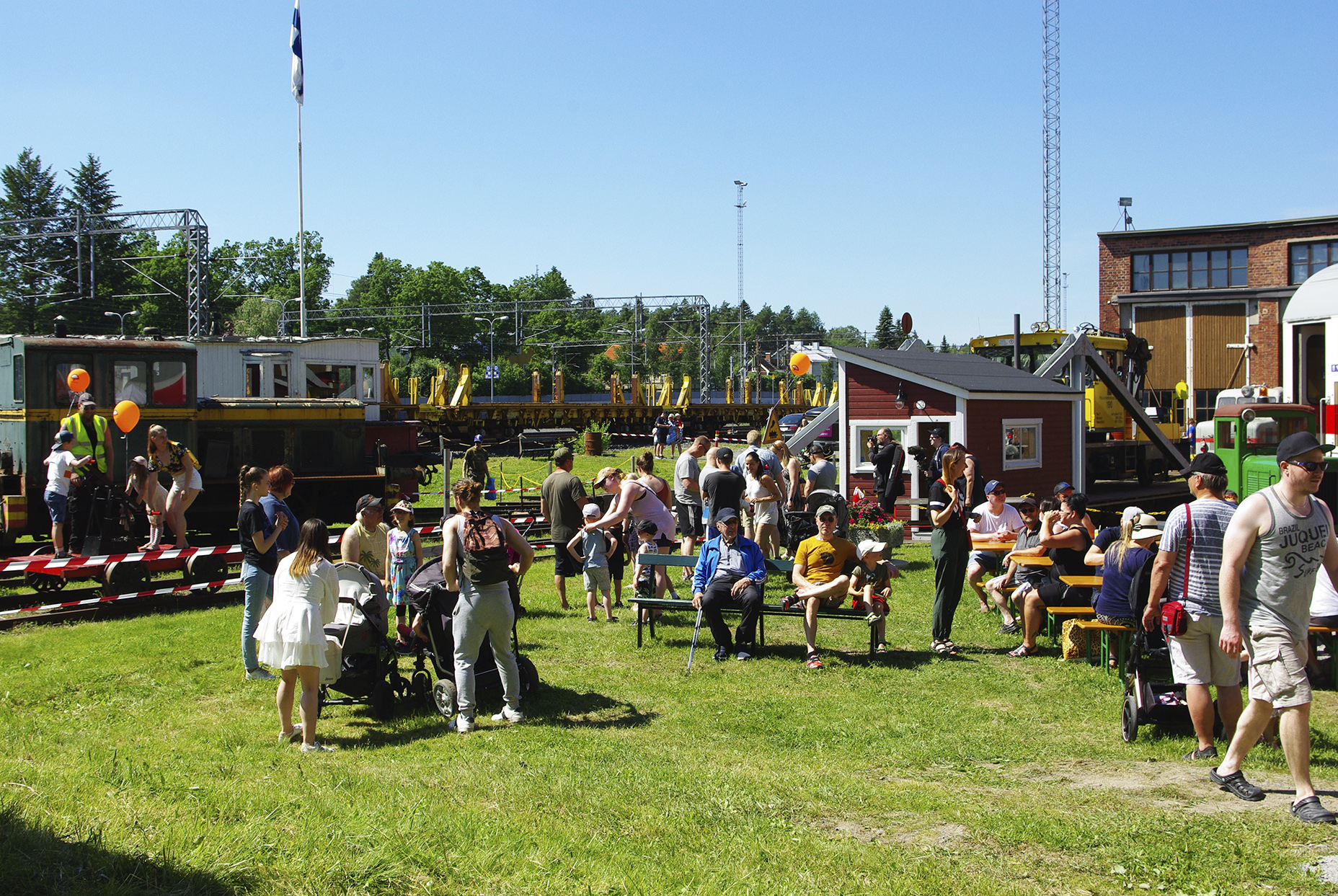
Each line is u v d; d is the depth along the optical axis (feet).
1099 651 29.07
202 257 108.17
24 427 45.85
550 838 15.60
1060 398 57.36
